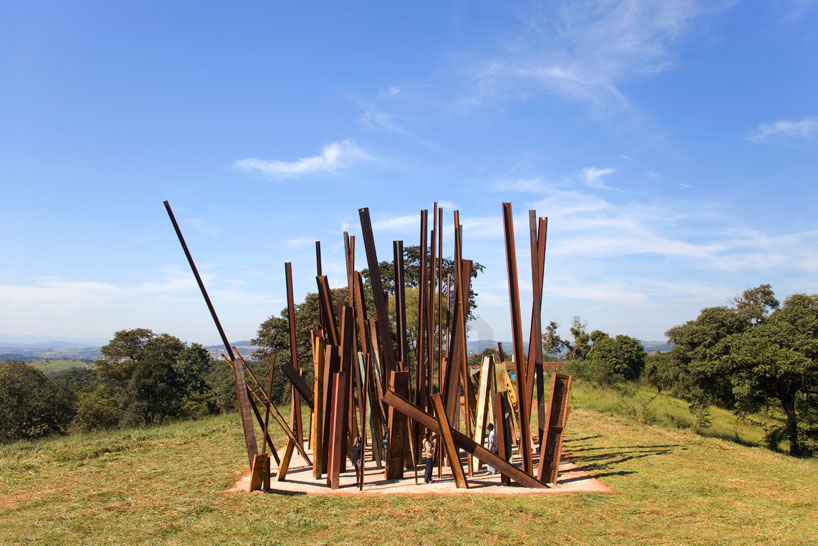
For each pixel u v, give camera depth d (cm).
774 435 2305
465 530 917
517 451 1633
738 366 2169
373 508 1038
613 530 927
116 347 5025
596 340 6091
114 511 1033
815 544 872
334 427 1206
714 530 938
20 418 3172
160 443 1788
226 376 4266
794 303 2242
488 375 1398
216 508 1048
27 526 948
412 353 2886
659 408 2691
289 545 852
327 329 1384
